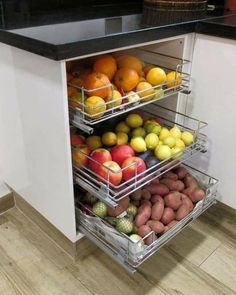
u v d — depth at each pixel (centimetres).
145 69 113
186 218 113
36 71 91
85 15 122
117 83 104
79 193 114
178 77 114
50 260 121
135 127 119
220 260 122
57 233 123
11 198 144
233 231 136
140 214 109
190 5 116
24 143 114
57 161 100
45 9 132
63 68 81
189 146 119
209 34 111
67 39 82
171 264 120
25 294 108
